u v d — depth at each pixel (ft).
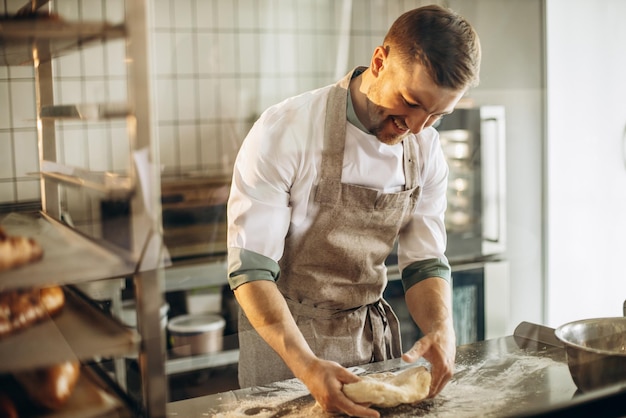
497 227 6.59
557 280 6.85
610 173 7.20
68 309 3.04
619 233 7.23
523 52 6.66
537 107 6.83
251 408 3.54
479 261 6.44
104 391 3.01
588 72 7.07
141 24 2.80
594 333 4.13
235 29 3.99
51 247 2.90
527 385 3.87
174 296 3.73
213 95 3.92
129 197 2.89
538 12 6.63
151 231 2.92
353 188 4.19
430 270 4.53
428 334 4.04
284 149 4.02
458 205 6.46
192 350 3.71
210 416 3.44
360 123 4.17
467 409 3.56
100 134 3.44
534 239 6.85
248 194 3.96
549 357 4.27
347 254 4.32
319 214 4.22
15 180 3.56
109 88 3.47
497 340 4.55
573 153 7.04
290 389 3.79
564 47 6.86
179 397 3.65
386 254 4.55
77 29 2.72
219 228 3.87
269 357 3.90
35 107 3.61
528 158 6.83
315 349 4.25
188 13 3.79
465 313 6.20
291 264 4.29
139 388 3.03
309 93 4.25
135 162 2.87
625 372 3.72
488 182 6.54
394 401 3.48
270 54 4.16
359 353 4.33
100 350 2.80
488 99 6.57
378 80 4.01
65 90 3.39
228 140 3.96
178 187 3.75
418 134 4.54
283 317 3.79
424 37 3.75
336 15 4.47
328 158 4.13
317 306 4.32
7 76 3.58
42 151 3.50
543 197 6.91
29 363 2.66
